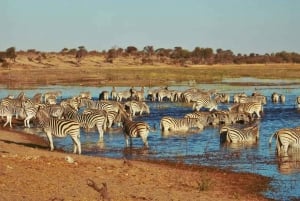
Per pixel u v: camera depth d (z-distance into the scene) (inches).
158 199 616.1
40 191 599.5
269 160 947.3
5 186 603.2
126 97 2308.1
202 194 668.7
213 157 978.1
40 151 882.8
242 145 1115.9
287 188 738.8
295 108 1936.5
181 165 892.6
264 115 1710.1
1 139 1090.7
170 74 3826.3
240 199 658.8
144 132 1085.1
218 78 3565.5
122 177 724.0
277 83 3134.8
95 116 1194.0
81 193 606.5
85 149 1055.0
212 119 1446.9
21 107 1427.2
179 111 1835.6
